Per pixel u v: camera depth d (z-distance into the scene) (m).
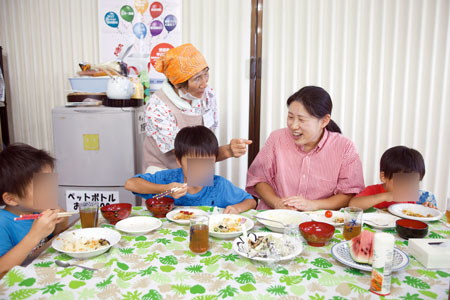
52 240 1.24
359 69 2.77
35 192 1.19
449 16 2.62
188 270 1.03
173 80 2.09
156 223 1.39
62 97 3.06
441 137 2.77
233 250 1.17
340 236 1.31
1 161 1.18
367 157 2.86
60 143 2.54
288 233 1.15
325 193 1.85
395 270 0.97
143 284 0.95
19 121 3.13
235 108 2.93
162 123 2.12
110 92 2.50
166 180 1.77
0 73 2.83
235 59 2.87
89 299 0.87
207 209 1.56
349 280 0.98
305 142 1.71
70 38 2.97
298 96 1.64
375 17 2.70
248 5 2.79
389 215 1.48
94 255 1.10
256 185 1.97
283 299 0.88
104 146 2.53
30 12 2.96
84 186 2.59
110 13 2.89
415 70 2.71
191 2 2.84
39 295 0.88
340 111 2.82
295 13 2.75
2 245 1.19
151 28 2.90
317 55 2.78
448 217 1.41
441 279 0.98
